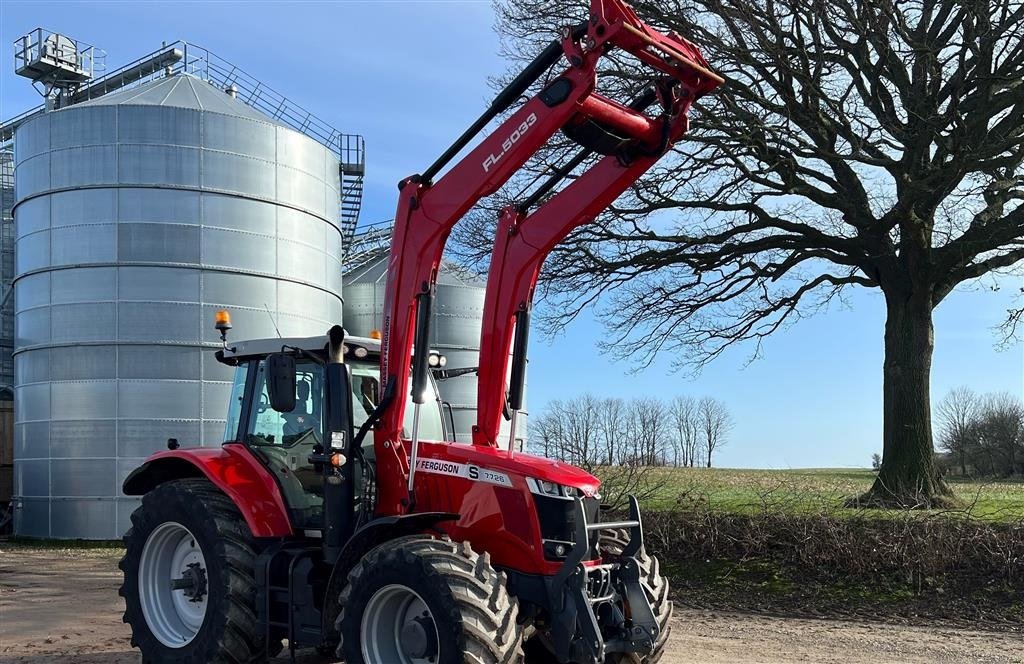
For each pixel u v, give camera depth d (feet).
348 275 88.94
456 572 17.24
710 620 32.53
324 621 19.74
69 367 61.41
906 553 35.53
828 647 27.63
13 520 65.67
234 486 22.27
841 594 34.94
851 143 46.14
